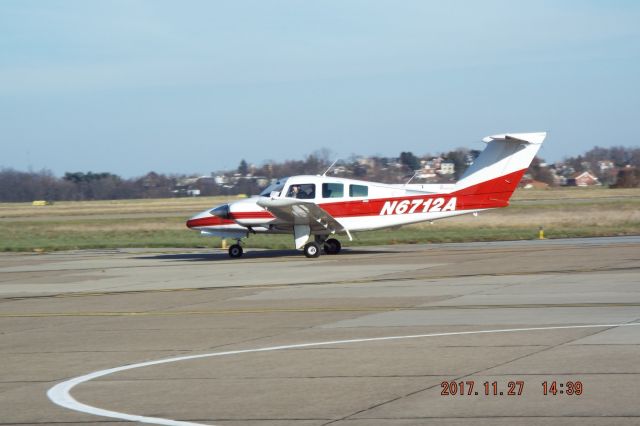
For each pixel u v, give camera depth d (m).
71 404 13.91
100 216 117.38
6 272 41.44
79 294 31.09
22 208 164.75
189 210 130.38
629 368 14.77
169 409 13.34
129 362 17.41
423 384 14.32
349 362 16.42
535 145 43.06
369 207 43.94
